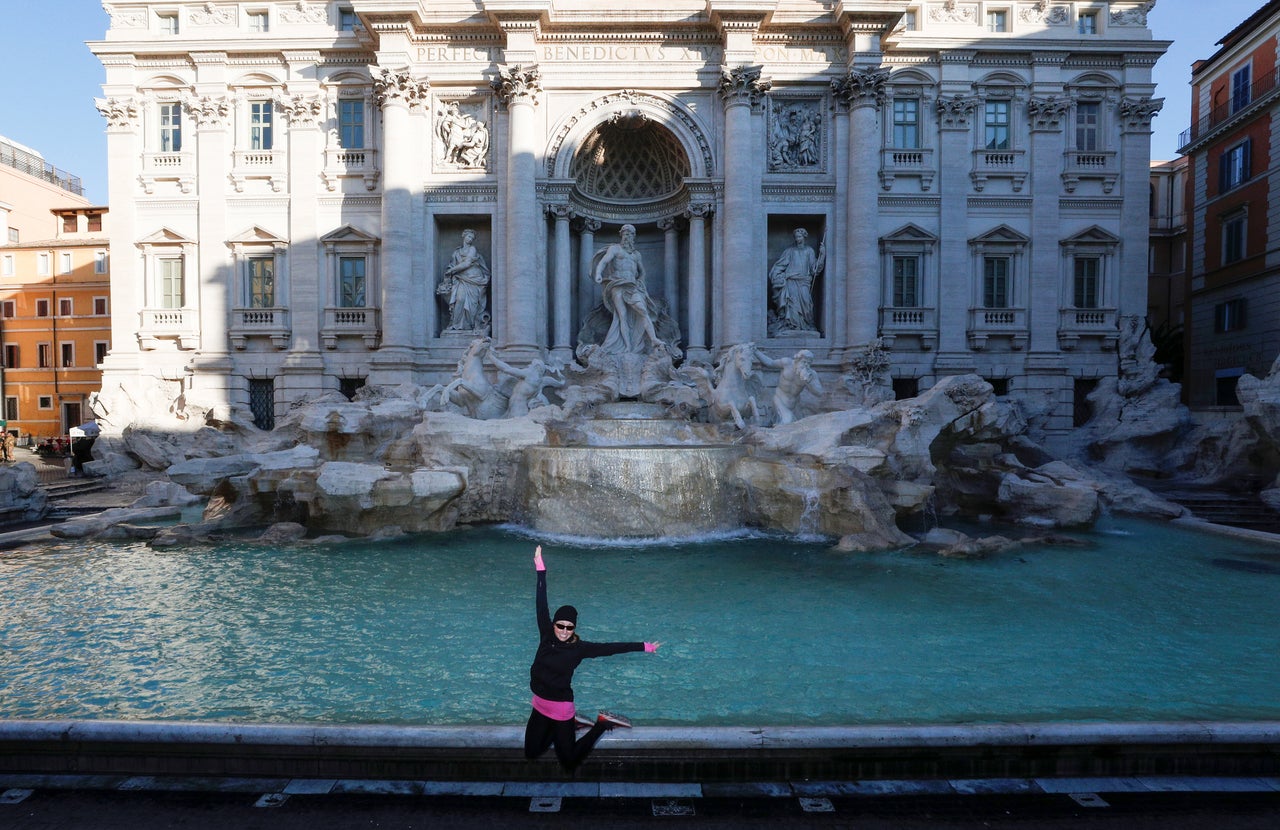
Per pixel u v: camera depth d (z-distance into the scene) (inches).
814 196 1250.6
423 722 305.1
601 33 1222.3
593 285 1333.7
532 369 1007.6
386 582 547.2
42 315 1964.8
